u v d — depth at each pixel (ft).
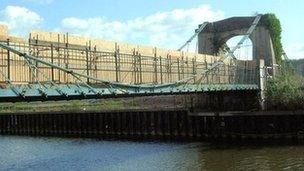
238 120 197.47
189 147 180.14
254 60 260.83
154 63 160.35
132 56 146.10
